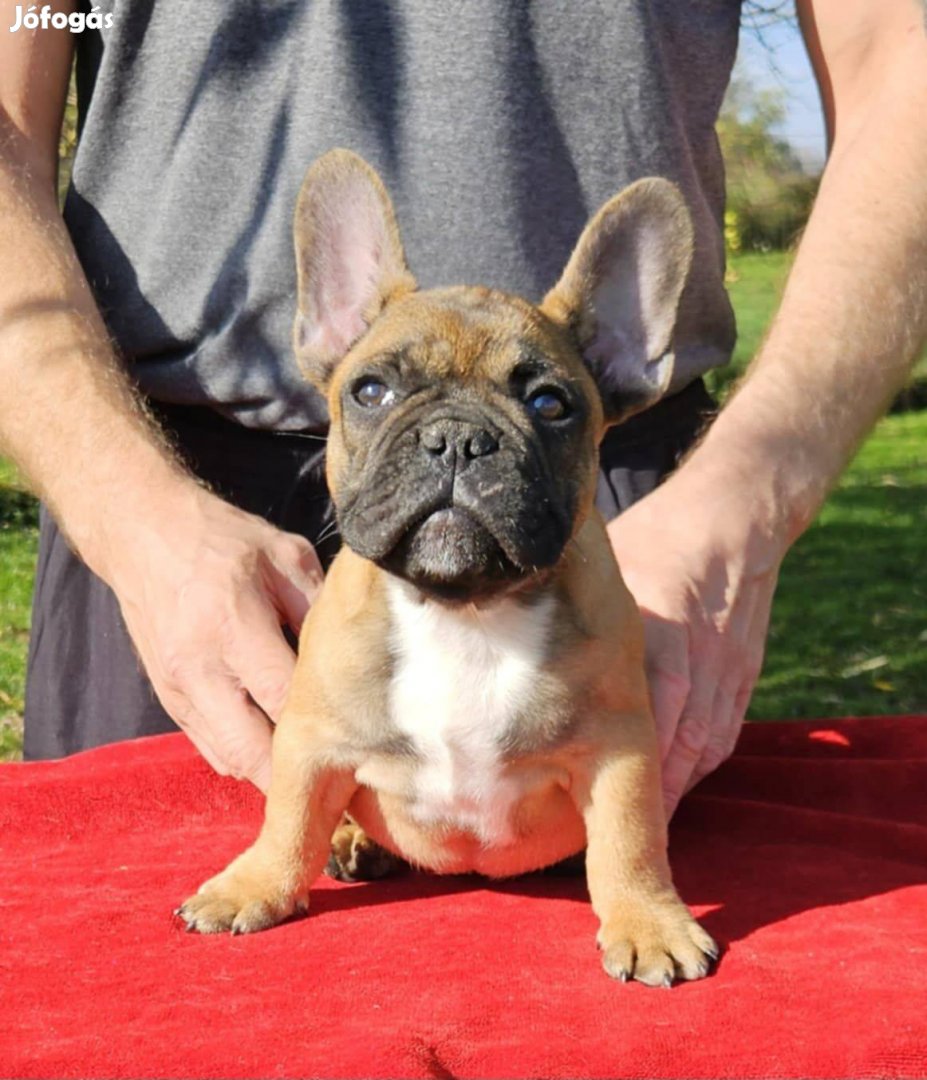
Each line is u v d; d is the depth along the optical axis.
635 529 0.90
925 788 0.92
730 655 0.87
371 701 0.78
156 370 1.04
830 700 2.17
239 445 1.05
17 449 0.96
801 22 1.10
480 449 0.78
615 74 1.00
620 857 0.75
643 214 0.89
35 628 1.11
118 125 1.04
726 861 0.82
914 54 1.04
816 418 0.94
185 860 0.83
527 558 0.77
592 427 0.86
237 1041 0.63
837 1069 0.61
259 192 1.01
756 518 0.90
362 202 0.90
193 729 0.87
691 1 1.03
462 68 0.99
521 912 0.77
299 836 0.78
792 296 1.00
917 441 4.03
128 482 0.91
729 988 0.68
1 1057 0.62
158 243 1.03
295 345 0.90
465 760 0.78
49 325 0.97
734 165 3.21
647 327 0.90
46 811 0.88
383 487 0.78
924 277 0.99
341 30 0.99
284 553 0.89
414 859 0.82
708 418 1.07
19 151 1.03
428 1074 0.60
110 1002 0.67
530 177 1.00
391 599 0.79
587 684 0.77
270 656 0.83
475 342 0.84
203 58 1.01
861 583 2.78
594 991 0.69
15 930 0.74
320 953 0.72
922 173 1.01
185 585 0.86
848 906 0.76
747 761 0.94
